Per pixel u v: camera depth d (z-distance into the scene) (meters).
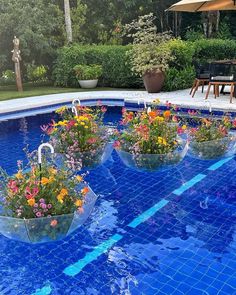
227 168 5.28
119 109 10.12
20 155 6.39
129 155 4.77
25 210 3.10
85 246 3.44
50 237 3.18
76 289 2.89
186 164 5.43
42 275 3.06
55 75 13.80
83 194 3.32
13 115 9.22
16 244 3.47
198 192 4.52
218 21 19.97
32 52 13.77
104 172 5.15
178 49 11.19
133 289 2.87
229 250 3.33
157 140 4.69
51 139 4.95
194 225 3.77
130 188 4.66
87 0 18.08
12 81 14.93
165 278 2.98
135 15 19.03
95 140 4.92
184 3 8.89
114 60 12.57
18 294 2.85
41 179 3.19
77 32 16.45
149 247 3.41
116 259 3.24
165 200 4.33
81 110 5.50
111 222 3.86
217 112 8.20
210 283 2.91
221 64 9.11
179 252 3.32
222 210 4.07
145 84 10.90
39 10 13.42
